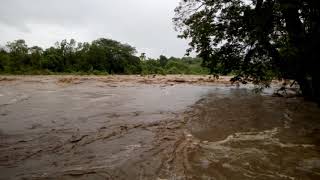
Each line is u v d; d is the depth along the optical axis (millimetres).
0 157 7938
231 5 15227
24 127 11383
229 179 6617
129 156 8062
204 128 11484
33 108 15961
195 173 6922
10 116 13578
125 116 13906
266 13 13578
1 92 24438
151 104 18250
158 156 8078
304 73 14812
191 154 8242
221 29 15594
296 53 13492
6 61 64938
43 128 11242
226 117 13859
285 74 14781
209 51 16312
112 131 10852
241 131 10953
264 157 8023
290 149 8703
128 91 26719
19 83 35438
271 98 21828
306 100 18359
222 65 16672
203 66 17172
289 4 12641
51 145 9055
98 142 9422
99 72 70812
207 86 34594
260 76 16125
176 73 78125
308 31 13945
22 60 69562
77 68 73375
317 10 12727
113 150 8602
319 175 6836
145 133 10664
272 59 14992
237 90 29328
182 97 22547
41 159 7805
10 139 9680
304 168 7254
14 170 7043
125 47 82438
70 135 10219
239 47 15680
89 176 6715
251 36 14422
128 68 80375
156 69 80875
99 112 14898
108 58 78375
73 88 29078
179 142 9438
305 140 9688
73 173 6867
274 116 14070
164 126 11812
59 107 16375
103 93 24406
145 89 29266
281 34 14352
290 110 15859
